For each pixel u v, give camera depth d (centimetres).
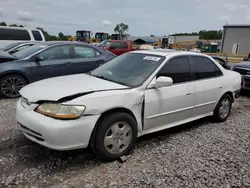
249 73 725
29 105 305
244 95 787
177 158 328
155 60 384
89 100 290
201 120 503
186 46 3328
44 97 294
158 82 344
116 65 410
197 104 423
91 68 719
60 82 346
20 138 372
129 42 1555
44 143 281
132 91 330
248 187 267
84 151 340
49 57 659
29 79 632
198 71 427
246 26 2800
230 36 2941
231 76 496
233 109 609
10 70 602
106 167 302
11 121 443
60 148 276
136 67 383
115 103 307
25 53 664
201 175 287
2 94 612
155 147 361
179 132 428
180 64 399
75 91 300
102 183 268
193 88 407
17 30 1138
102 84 335
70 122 276
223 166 310
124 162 315
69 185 262
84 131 284
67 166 301
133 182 271
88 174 285
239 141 395
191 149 357
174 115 387
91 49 733
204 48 3134
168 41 3594
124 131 320
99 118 299
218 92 460
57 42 690
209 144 378
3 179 269
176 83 387
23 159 313
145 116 345
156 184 267
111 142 309
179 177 282
